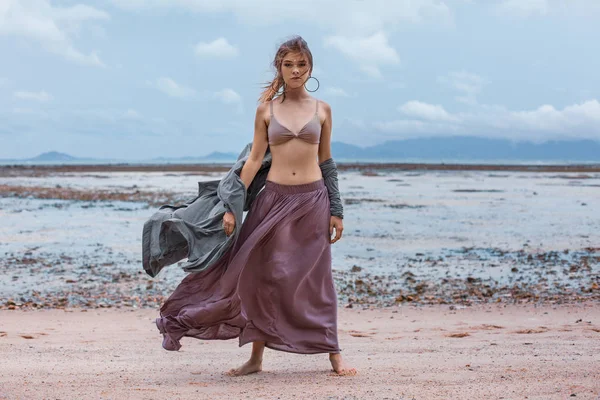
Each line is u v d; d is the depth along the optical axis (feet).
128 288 36.94
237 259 14.97
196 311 14.74
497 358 17.17
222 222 15.20
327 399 12.62
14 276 40.83
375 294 35.45
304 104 15.58
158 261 15.40
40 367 16.31
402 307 31.60
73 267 44.65
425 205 104.68
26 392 13.21
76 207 98.12
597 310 29.48
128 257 49.65
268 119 15.48
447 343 20.62
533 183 196.34
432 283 39.11
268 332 15.24
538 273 42.83
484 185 181.16
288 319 15.31
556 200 117.70
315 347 15.29
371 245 57.36
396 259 49.34
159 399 12.77
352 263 47.24
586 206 103.65
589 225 74.59
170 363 17.54
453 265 46.42
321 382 14.42
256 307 15.38
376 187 166.71
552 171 358.64
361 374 15.34
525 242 59.67
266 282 15.23
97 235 63.72
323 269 15.51
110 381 14.70
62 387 13.84
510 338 21.58
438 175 275.39
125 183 180.96
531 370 15.05
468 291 36.14
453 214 88.58
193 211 15.35
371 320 27.86
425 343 20.72
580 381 13.69
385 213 89.81
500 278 40.93
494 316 28.50
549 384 13.41
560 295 34.58
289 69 15.15
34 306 31.40
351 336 23.09
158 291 36.01
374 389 13.39
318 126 15.44
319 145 15.84
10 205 100.94
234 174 15.21
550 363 16.05
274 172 15.57
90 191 139.13
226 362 17.83
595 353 17.76
